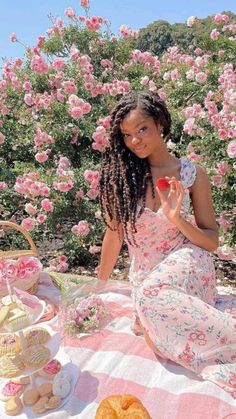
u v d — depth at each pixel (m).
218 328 1.88
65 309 2.22
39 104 4.46
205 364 1.91
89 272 3.74
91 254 3.90
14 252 2.54
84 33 6.15
